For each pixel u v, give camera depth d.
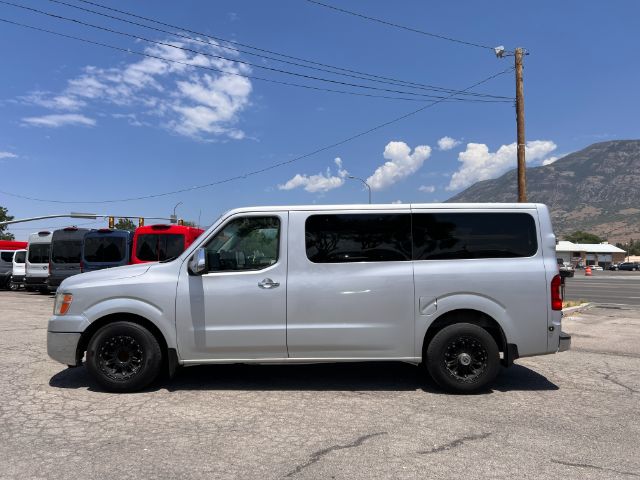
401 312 5.81
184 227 15.83
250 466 3.87
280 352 5.80
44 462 3.93
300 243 5.87
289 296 5.77
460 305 5.80
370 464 3.91
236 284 5.78
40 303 17.80
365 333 5.78
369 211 5.96
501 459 4.02
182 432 4.58
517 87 17.47
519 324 5.82
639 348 8.91
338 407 5.32
